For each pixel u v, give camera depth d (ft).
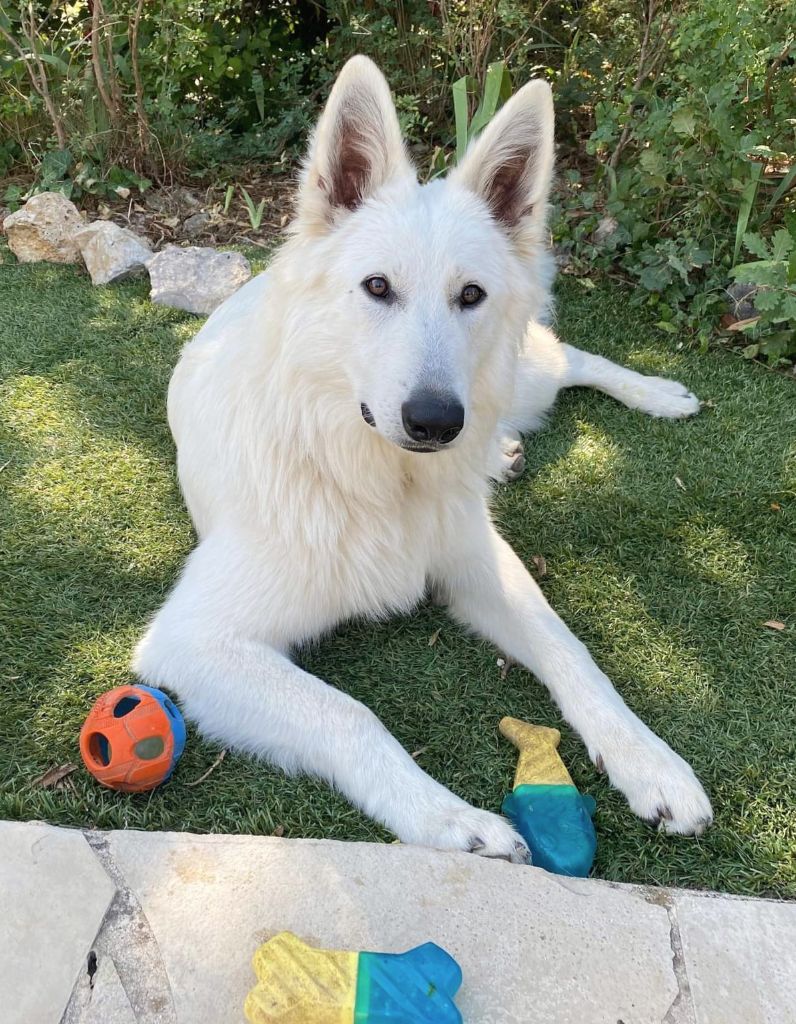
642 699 2.78
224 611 2.71
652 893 2.16
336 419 2.64
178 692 2.64
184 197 6.38
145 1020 1.89
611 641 2.98
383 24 6.42
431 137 6.95
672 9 5.16
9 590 3.02
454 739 2.62
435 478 2.83
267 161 6.98
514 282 2.77
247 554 2.75
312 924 2.04
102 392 4.15
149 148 6.34
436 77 6.75
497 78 4.67
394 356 2.43
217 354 3.11
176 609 2.76
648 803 2.39
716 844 2.35
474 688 2.80
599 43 6.11
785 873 2.29
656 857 2.32
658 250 4.91
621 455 3.92
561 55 6.57
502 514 3.55
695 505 3.60
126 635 2.90
